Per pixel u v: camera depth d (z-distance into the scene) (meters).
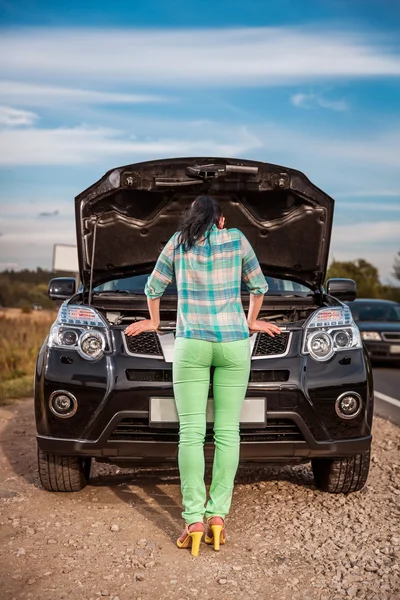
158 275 4.16
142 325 4.30
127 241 5.53
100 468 5.98
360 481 5.04
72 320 4.80
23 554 3.95
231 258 4.04
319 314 4.83
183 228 4.08
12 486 5.36
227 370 4.06
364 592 3.46
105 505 4.88
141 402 4.54
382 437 7.38
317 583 3.58
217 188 5.30
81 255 5.53
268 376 4.59
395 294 44.03
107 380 4.57
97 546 4.09
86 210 5.32
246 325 4.07
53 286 6.15
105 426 4.57
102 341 4.68
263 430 4.62
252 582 3.59
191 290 4.02
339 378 4.64
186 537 4.05
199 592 3.47
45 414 4.67
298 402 4.58
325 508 4.84
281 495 5.16
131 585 3.54
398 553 3.96
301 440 4.64
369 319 16.19
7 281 58.22
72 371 4.62
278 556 3.96
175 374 4.09
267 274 5.86
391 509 4.79
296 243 5.61
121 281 5.80
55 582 3.57
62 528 4.39
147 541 4.18
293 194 5.35
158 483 5.47
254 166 5.19
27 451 6.64
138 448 4.58
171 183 5.22
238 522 4.57
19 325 22.42
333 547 4.09
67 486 5.09
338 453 4.67
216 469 4.10
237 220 5.55
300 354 4.67
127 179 5.18
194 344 3.98
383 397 10.54
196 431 4.05
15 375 13.66
